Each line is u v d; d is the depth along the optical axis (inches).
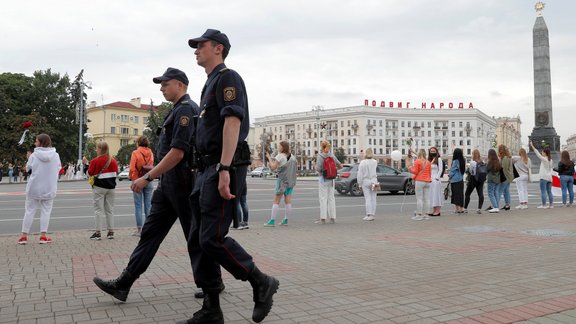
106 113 4525.1
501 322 145.3
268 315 154.2
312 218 501.0
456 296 177.3
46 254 276.1
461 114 5600.4
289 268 231.8
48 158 318.0
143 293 185.2
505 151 535.5
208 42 147.2
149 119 2768.2
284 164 416.5
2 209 589.0
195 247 147.9
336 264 241.6
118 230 391.2
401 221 451.8
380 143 5354.3
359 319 149.8
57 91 2479.1
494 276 211.5
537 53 1737.2
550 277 208.7
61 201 713.0
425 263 242.8
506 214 513.7
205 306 144.7
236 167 138.4
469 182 541.3
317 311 158.9
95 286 196.1
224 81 140.3
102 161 336.5
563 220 445.4
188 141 164.4
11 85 2385.6
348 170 856.9
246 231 380.2
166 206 175.5
